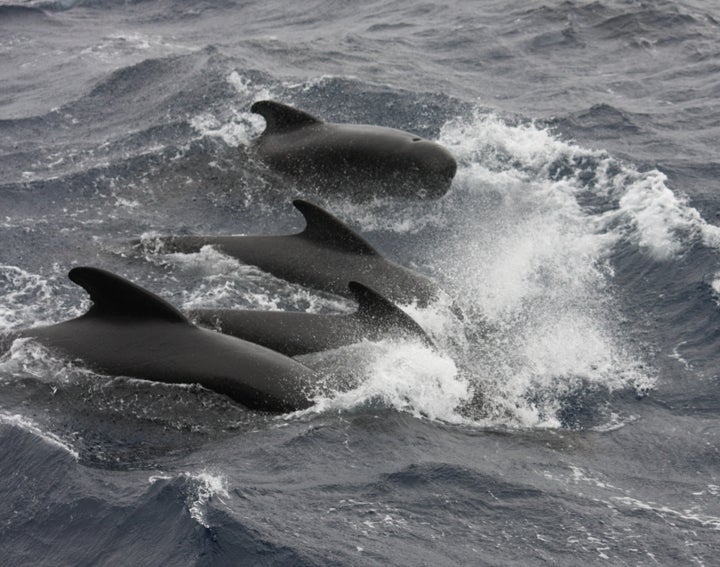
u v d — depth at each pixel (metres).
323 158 18.42
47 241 17.02
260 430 11.41
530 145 19.39
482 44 25.20
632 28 25.58
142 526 9.84
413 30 26.73
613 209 17.31
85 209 18.27
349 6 29.52
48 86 24.34
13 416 11.56
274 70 23.31
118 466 10.80
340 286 14.95
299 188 18.59
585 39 25.27
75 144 20.83
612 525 9.95
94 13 31.03
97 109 22.50
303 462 10.82
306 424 11.52
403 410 12.05
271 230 17.53
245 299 15.07
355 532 9.64
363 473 10.68
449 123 20.42
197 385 11.79
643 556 9.41
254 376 11.85
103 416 11.58
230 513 9.80
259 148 19.39
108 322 12.48
